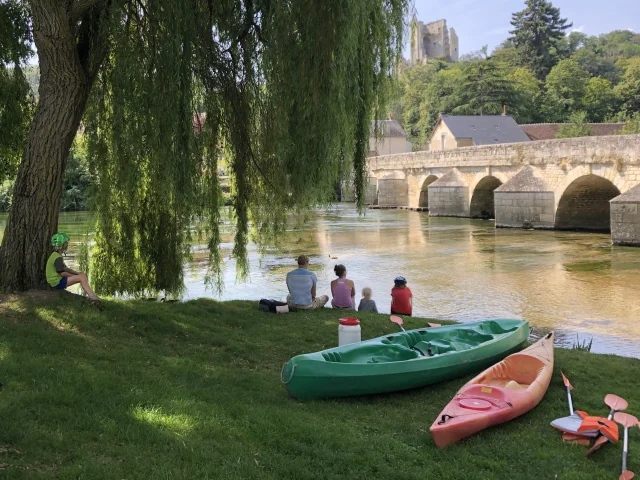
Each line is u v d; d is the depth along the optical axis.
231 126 10.09
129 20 9.34
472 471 4.69
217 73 9.77
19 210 8.23
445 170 43.41
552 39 96.50
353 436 5.14
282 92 8.81
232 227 11.44
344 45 8.41
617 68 99.50
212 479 4.08
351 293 10.95
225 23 9.35
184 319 8.85
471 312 13.94
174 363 6.82
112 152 9.47
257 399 5.99
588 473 4.72
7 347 6.29
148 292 11.30
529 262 20.95
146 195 10.74
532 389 6.03
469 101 71.25
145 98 8.88
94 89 9.76
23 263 8.20
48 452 4.14
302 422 5.30
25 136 10.54
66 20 7.97
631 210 23.95
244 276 11.30
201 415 5.13
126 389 5.53
